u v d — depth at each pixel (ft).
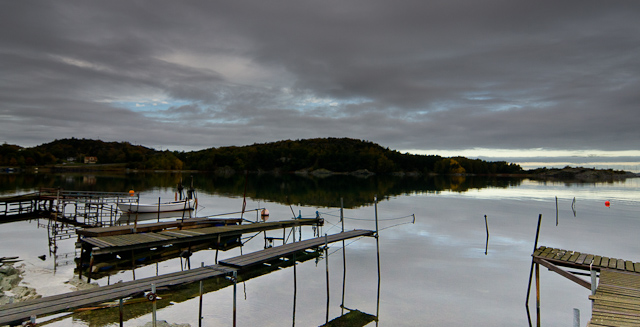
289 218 124.57
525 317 46.55
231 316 44.60
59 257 69.10
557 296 53.98
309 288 56.13
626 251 80.53
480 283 58.95
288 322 43.55
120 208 121.90
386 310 47.83
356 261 71.87
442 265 69.10
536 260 50.80
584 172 594.24
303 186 296.71
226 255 75.66
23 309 33.32
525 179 520.01
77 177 370.73
